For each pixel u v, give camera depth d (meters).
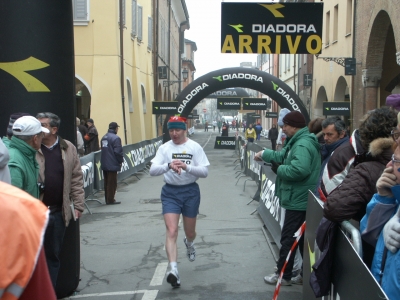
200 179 15.76
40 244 1.55
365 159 3.15
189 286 5.46
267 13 9.88
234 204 10.88
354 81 19.78
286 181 5.15
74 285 5.13
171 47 43.44
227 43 9.95
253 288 5.37
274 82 18.58
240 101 24.08
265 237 7.68
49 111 4.77
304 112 18.55
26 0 4.66
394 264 2.45
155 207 10.69
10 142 4.02
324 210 3.07
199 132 81.88
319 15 9.84
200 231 8.17
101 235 8.05
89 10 18.97
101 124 18.84
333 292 3.21
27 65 4.69
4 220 1.51
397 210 2.60
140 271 6.05
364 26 18.16
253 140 34.78
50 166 4.45
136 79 23.33
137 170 17.34
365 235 2.84
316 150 5.07
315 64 28.28
